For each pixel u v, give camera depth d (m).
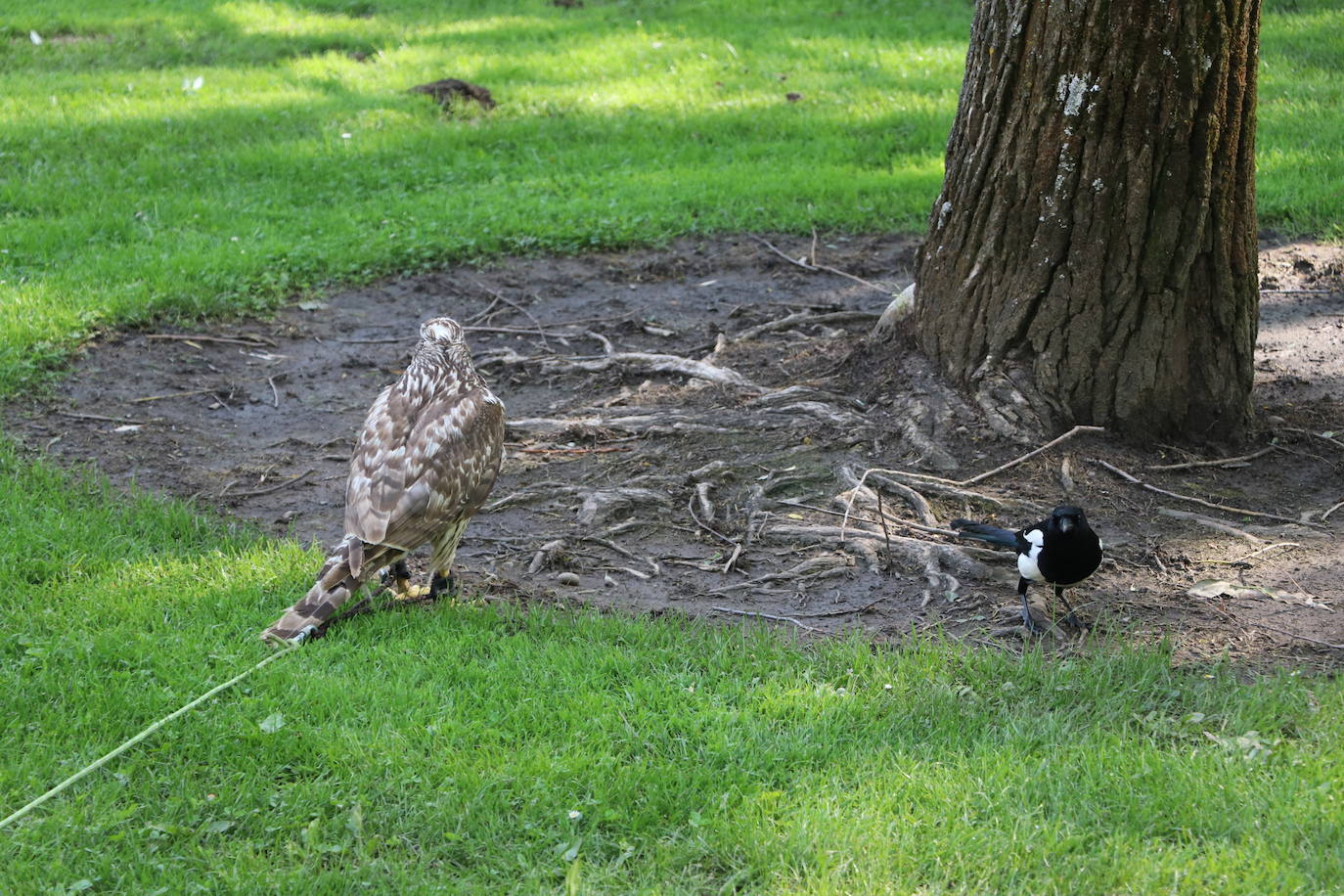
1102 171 9.36
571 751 6.50
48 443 10.27
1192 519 9.02
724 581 8.53
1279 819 5.87
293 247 14.56
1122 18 9.03
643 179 17.09
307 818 6.04
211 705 6.79
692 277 14.42
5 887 5.48
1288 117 18.55
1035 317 9.79
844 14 27.00
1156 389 9.78
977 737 6.64
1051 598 8.17
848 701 6.88
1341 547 8.70
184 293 13.00
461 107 20.59
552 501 9.55
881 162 17.80
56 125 18.77
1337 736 6.45
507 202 16.12
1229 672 7.19
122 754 6.41
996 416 9.80
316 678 7.00
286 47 24.38
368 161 17.84
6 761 6.30
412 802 6.13
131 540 8.66
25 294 12.61
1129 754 6.36
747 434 10.26
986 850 5.76
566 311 13.49
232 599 7.89
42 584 8.07
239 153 17.97
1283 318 12.77
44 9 25.88
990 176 9.78
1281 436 10.20
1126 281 9.55
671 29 25.83
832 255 14.77
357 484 7.50
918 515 9.06
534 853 5.84
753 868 5.71
